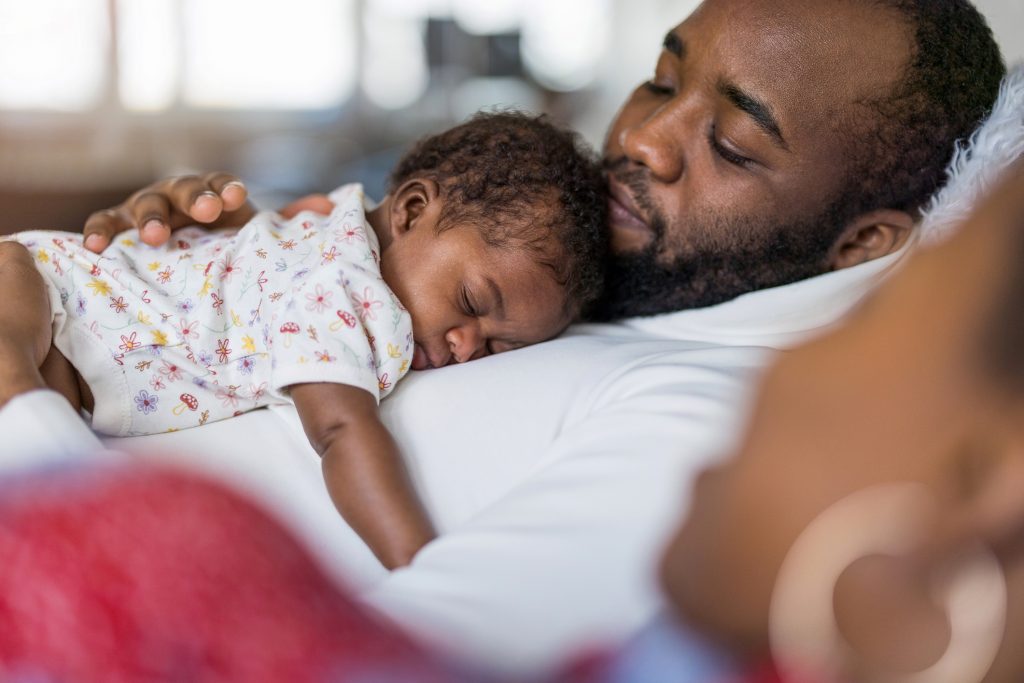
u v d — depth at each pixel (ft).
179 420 3.28
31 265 3.29
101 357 3.24
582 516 2.30
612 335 3.88
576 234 3.78
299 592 1.74
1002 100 3.41
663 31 22.84
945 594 1.57
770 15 3.65
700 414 2.53
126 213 3.91
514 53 22.34
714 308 3.89
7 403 2.47
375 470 2.91
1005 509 1.55
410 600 2.09
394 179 4.20
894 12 3.63
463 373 3.31
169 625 1.64
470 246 3.61
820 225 3.83
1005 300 1.58
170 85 19.04
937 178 3.77
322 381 3.11
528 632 2.02
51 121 17.29
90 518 1.74
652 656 1.78
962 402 1.57
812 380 1.69
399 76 21.74
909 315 1.65
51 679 1.62
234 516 1.79
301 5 20.43
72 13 17.60
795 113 3.62
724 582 1.68
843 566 1.58
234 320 3.38
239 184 3.93
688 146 3.83
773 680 1.60
